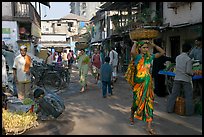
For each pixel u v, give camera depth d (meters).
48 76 13.58
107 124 7.02
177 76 7.88
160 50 6.43
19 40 21.73
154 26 15.38
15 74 8.83
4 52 11.54
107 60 10.92
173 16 15.28
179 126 6.75
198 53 9.05
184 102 7.77
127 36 20.95
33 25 23.89
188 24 13.02
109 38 26.00
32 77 13.55
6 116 6.04
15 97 8.54
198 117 7.59
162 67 10.48
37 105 7.33
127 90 12.51
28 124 6.19
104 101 10.11
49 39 51.94
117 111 8.47
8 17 21.27
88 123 7.11
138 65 6.34
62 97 11.19
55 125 6.87
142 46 6.34
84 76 12.60
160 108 8.67
